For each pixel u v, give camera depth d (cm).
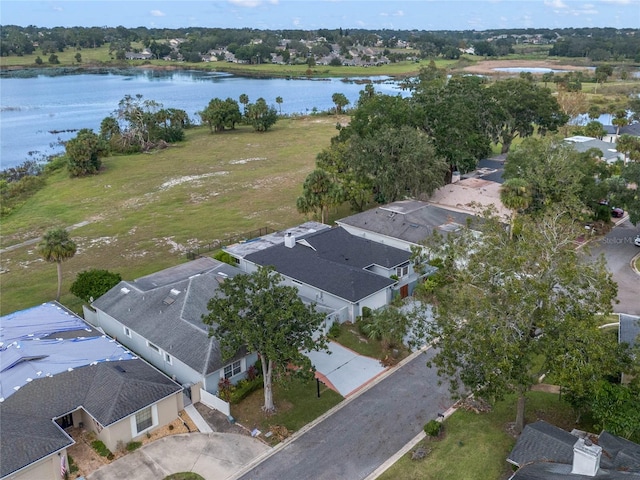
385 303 4691
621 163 7925
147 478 2883
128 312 4200
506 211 6284
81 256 6172
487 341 2756
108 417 3039
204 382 3503
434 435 3123
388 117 7606
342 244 5366
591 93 17638
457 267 3522
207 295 4175
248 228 6875
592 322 2769
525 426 2886
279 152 11575
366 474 2877
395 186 6800
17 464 2692
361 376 3766
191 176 9706
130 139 12106
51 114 16900
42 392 3200
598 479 2323
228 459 3019
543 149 6481
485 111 9231
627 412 2742
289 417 3359
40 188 9444
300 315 3192
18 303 5034
